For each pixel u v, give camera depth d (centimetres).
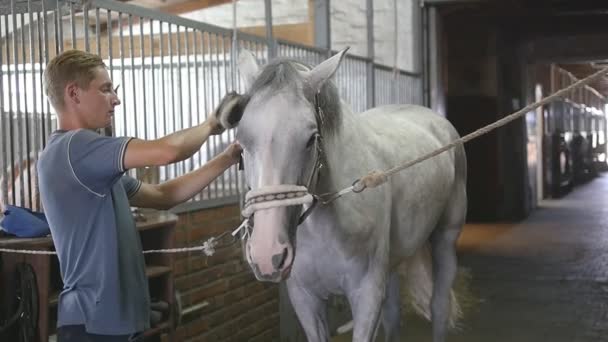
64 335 192
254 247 185
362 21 685
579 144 1902
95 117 197
